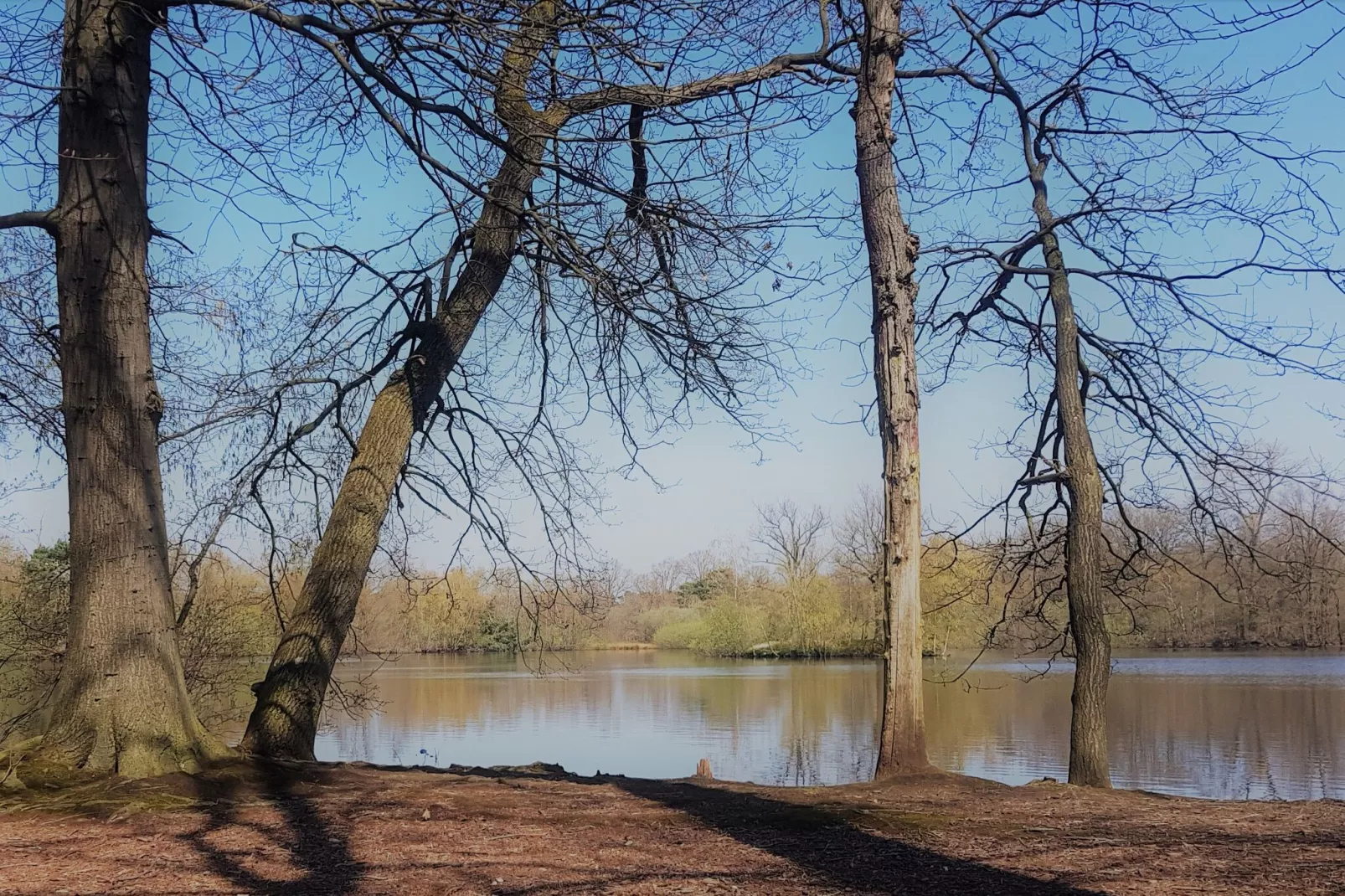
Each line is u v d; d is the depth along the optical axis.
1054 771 14.77
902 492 7.89
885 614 8.03
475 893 4.25
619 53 6.34
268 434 9.73
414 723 21.62
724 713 24.34
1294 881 4.44
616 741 18.81
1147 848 5.20
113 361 6.39
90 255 6.39
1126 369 10.56
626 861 4.88
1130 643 34.44
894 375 7.91
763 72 8.83
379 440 8.65
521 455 10.92
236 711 16.17
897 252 7.95
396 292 9.39
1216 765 15.54
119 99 6.52
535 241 8.95
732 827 5.73
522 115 6.94
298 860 4.77
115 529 6.33
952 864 4.86
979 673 33.38
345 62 5.95
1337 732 19.08
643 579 87.62
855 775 15.06
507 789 6.84
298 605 8.12
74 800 5.68
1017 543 12.41
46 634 12.44
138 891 4.21
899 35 8.05
